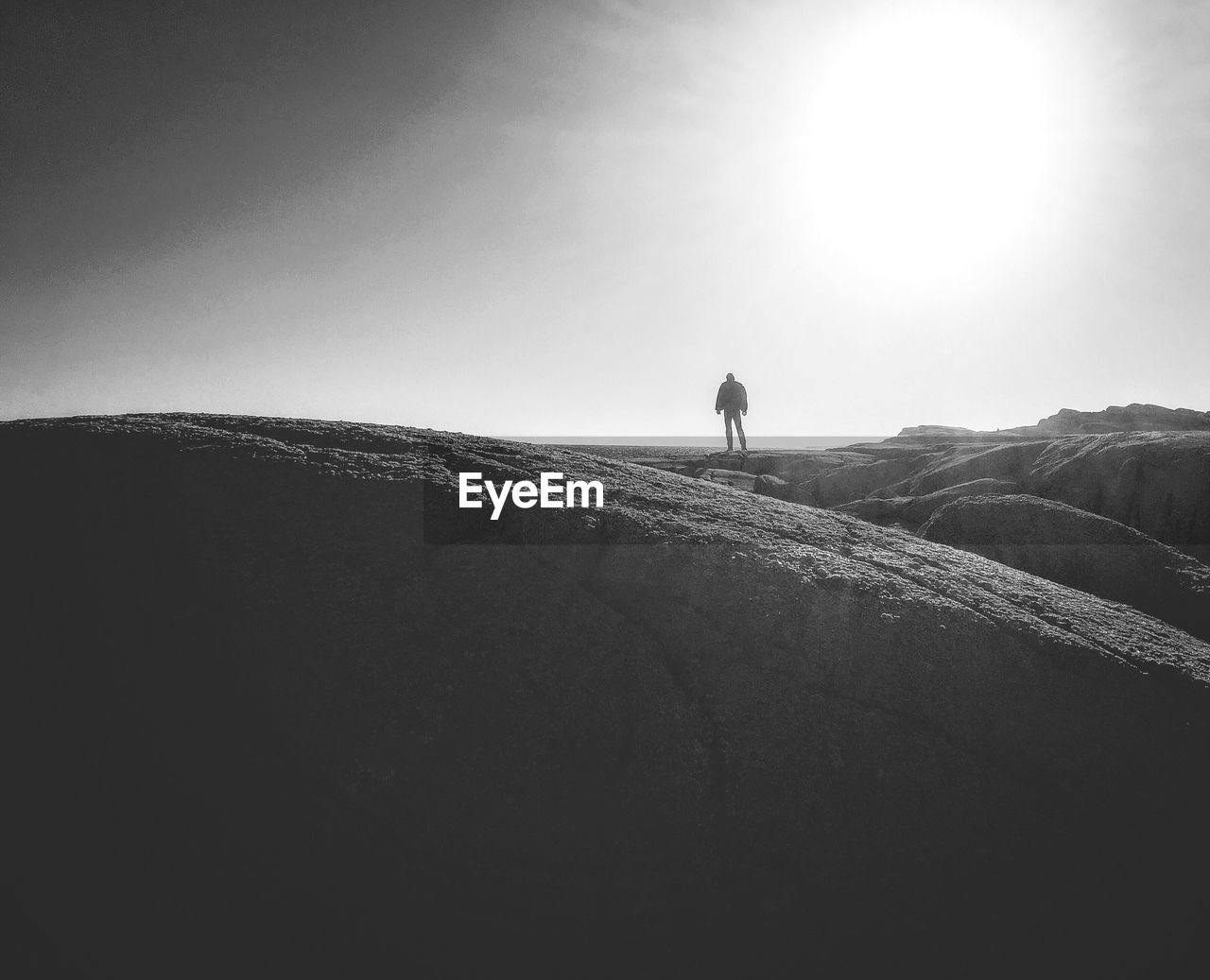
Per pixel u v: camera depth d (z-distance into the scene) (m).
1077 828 2.99
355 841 2.76
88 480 4.21
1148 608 5.89
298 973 2.47
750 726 3.17
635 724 3.13
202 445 4.46
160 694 3.17
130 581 3.59
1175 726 3.39
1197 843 2.97
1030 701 3.40
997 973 2.56
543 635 3.38
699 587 3.73
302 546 3.71
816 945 2.61
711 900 2.71
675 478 5.64
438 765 2.95
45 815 2.84
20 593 3.58
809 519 5.20
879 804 2.97
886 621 3.67
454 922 2.60
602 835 2.83
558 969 2.52
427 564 3.67
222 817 2.82
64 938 2.53
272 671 3.20
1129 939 2.66
